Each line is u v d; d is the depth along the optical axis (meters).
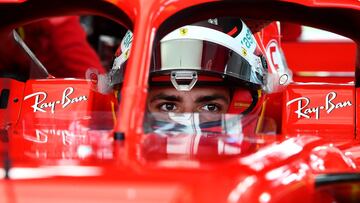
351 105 6.93
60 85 6.98
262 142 5.22
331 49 11.53
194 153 4.73
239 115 5.61
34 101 6.93
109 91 6.78
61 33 10.83
